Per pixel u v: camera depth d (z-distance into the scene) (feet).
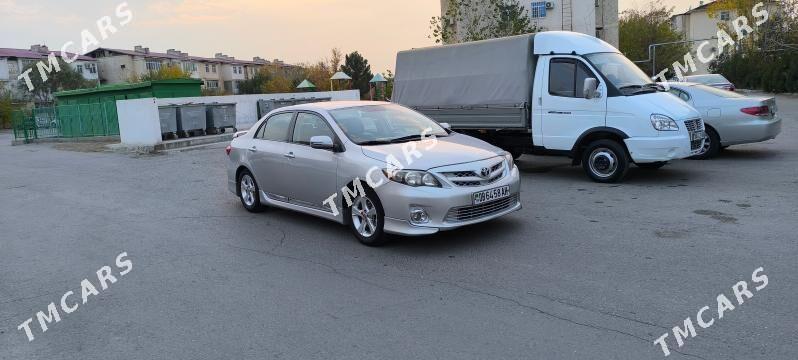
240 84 255.50
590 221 21.36
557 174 32.45
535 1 116.78
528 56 31.01
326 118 22.04
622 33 137.08
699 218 20.89
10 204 32.32
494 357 11.45
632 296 14.06
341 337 12.78
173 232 23.50
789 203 22.29
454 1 87.40
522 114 31.24
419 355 11.73
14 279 18.39
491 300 14.38
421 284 15.83
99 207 29.94
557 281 15.38
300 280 16.75
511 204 20.27
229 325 13.80
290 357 11.99
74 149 68.49
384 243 19.67
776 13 111.24
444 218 18.15
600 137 28.76
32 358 12.75
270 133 24.88
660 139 26.55
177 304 15.38
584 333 12.26
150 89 75.66
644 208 22.93
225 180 36.73
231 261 19.02
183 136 65.67
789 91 105.70
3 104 145.79
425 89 36.35
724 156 35.42
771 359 10.81
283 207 24.07
